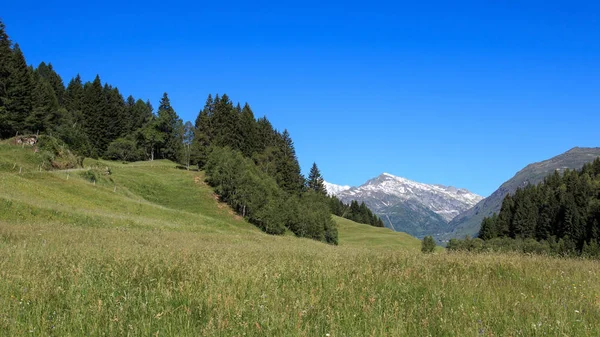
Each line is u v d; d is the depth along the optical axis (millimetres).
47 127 104688
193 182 98938
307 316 6484
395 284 9016
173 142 136625
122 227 35969
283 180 130000
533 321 6547
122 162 127125
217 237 37719
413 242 119375
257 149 147000
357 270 10352
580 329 6270
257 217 84250
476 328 5969
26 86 98188
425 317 6555
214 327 5707
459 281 9438
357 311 6887
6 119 88688
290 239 60375
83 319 6074
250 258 12641
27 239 17031
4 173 48469
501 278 10273
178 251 13555
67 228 25891
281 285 8797
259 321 6141
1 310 6102
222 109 141875
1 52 99688
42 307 6445
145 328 5695
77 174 64938
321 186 171125
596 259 15406
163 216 56344
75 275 8320
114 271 9062
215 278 8539
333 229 99062
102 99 140125
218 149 108125
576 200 118625
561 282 9820
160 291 7496
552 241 97562
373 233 129750
